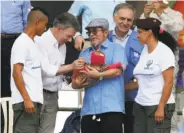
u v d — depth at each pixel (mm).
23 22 21203
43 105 16281
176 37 20188
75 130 18219
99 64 15320
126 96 16969
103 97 15445
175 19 20078
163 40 16766
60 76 16641
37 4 24359
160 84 14914
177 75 19641
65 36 15953
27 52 14938
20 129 15086
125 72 16859
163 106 14648
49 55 16078
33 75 15102
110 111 15273
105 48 15781
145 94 15086
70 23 15781
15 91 15133
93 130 15695
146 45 15391
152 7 20141
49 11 24219
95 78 15258
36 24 15289
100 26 15492
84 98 15883
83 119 15867
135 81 16797
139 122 15344
